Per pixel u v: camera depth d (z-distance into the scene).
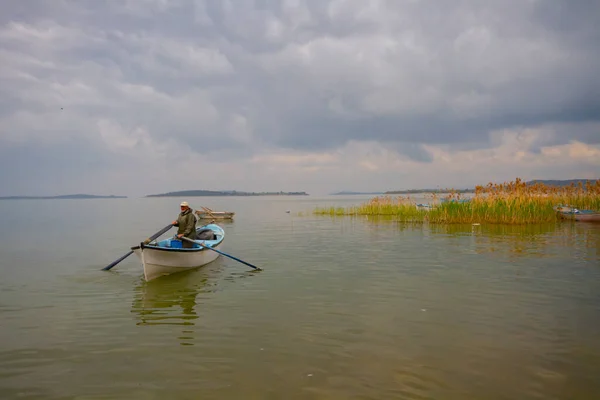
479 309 9.02
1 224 36.62
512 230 23.66
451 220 28.58
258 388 5.73
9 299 10.52
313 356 6.73
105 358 6.80
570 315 8.55
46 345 7.40
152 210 73.38
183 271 13.76
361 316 8.68
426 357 6.63
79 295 10.87
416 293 10.38
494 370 6.16
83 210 74.62
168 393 5.64
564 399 5.35
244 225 31.98
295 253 17.08
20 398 5.56
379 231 24.66
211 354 6.89
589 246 17.30
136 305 9.86
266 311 9.16
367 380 5.91
